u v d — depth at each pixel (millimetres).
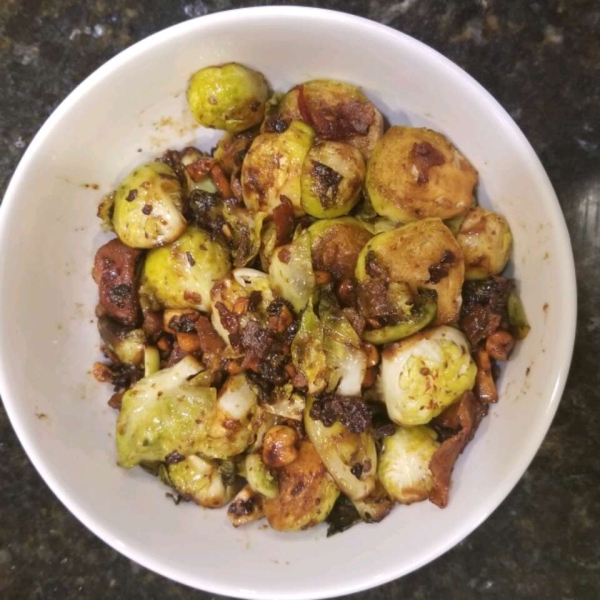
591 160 247
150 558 224
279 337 216
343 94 213
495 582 270
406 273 202
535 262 203
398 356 210
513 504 269
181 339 227
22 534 276
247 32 201
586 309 255
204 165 229
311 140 213
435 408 212
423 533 216
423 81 202
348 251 213
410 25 240
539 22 238
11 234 214
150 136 230
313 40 202
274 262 213
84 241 237
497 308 213
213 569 227
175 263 223
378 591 275
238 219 224
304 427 220
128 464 228
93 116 216
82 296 241
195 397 224
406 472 217
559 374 194
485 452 215
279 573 225
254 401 222
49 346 231
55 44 247
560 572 266
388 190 206
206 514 236
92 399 241
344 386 213
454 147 210
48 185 220
